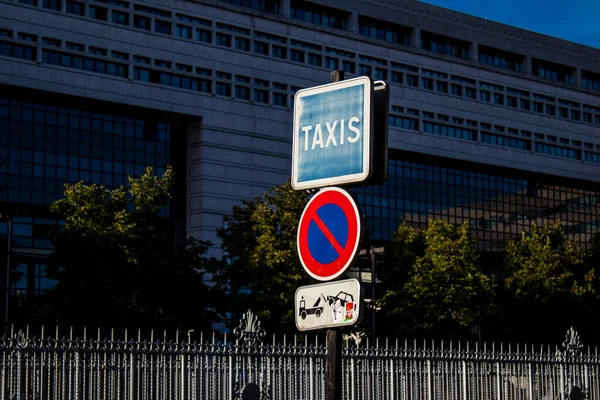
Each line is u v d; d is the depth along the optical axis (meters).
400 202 96.06
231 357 16.86
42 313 40.38
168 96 82.50
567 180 109.50
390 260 54.31
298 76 90.12
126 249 40.56
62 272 39.91
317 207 7.58
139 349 15.82
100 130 80.50
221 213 84.25
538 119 106.94
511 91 105.44
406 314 51.16
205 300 42.91
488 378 20.36
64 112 78.75
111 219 42.44
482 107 102.56
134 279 40.41
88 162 79.38
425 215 97.75
